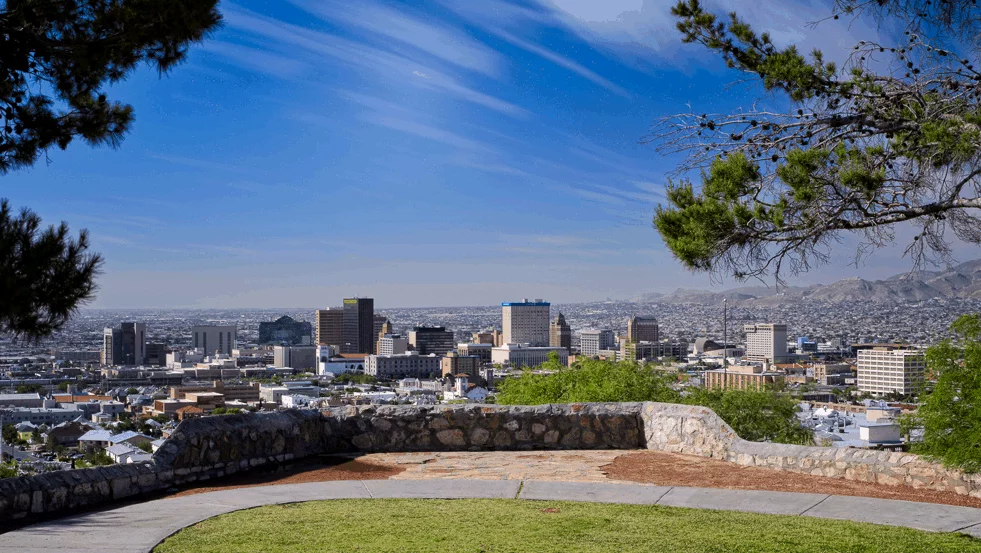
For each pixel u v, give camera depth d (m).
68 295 7.49
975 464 9.28
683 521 8.05
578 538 7.33
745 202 9.18
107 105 9.19
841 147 8.76
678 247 9.49
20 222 7.43
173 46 8.95
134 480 9.44
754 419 22.44
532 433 13.23
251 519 8.07
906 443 10.46
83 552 6.73
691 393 22.12
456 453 12.74
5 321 7.20
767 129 9.11
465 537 7.33
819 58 9.07
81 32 8.48
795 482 10.22
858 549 7.02
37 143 8.73
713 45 9.52
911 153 8.80
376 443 13.09
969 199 8.56
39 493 8.27
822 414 40.69
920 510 8.54
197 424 10.63
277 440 11.88
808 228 8.90
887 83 8.91
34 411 151.00
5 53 8.10
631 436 13.34
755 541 7.25
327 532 7.50
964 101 8.66
